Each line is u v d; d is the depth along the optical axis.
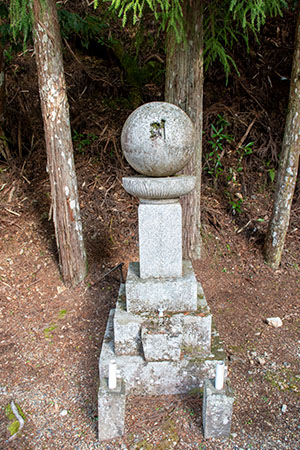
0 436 2.21
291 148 3.74
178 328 2.38
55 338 3.10
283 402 2.44
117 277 3.81
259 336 3.13
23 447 2.14
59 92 3.26
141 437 2.17
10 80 5.80
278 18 5.67
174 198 2.47
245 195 4.84
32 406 2.44
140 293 2.50
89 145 5.15
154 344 2.37
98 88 5.98
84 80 5.96
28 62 6.00
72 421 2.32
